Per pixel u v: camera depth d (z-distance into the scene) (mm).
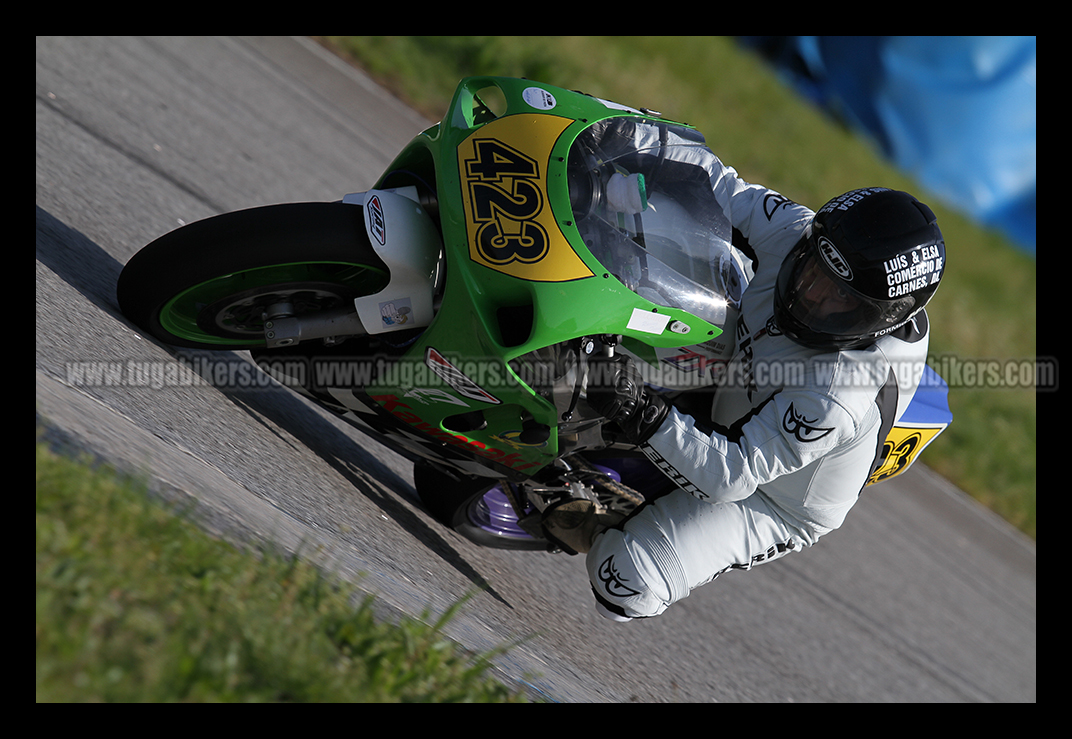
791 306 11086
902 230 10594
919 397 13273
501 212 10469
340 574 9250
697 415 12273
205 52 28875
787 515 12664
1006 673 22672
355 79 36906
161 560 7016
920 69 75500
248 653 6652
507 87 11695
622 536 12547
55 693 5461
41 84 18250
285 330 11141
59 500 6812
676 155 12102
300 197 22375
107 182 15812
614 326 10484
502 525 14828
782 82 75750
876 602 22578
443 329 10719
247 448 11133
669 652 15203
